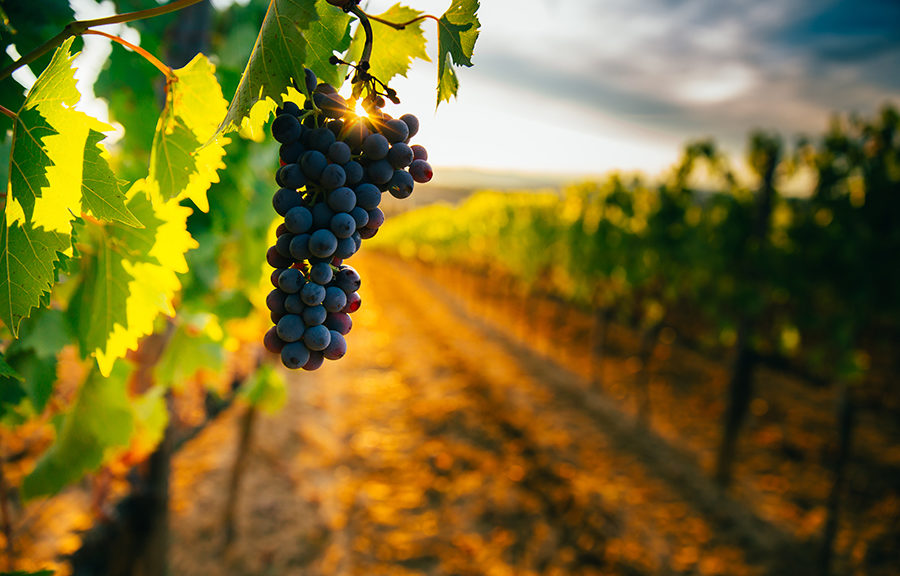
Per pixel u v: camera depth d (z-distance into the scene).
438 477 7.21
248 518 5.75
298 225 0.94
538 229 15.03
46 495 1.91
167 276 1.24
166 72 0.96
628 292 11.34
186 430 4.62
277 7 0.88
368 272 35.97
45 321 1.58
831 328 6.84
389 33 1.11
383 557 5.53
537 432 8.82
